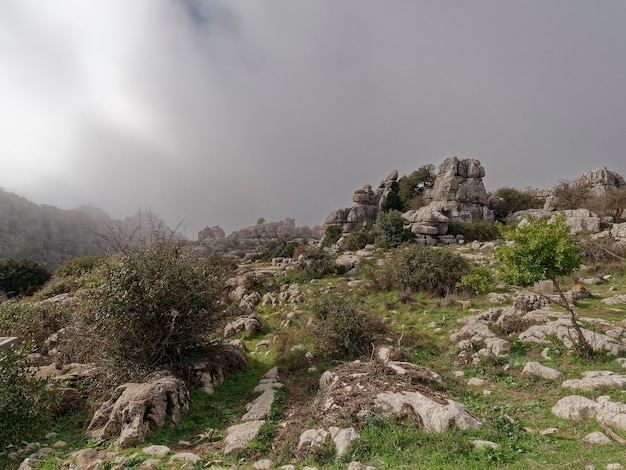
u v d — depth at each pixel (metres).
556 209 36.53
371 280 19.34
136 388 6.97
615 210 30.11
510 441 5.39
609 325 9.98
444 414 5.81
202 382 8.53
